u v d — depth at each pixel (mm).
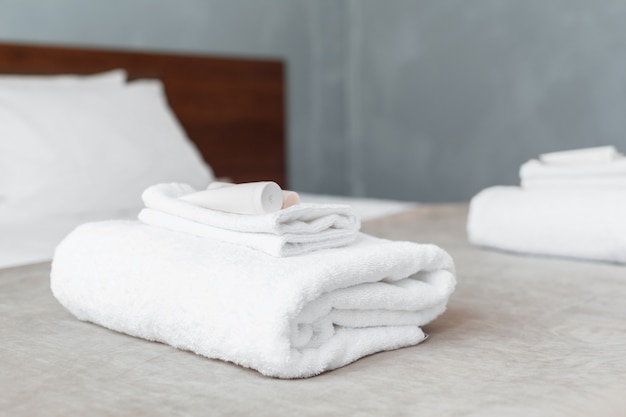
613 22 3441
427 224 2324
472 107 4000
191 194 1226
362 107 4457
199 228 1173
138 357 1078
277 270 1006
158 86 3139
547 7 3668
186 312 1030
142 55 3352
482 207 1909
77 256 1214
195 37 3719
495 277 1582
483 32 3926
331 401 890
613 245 1674
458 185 4090
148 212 1268
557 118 3674
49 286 1577
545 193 1843
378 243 1181
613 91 3467
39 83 2869
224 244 1126
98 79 3043
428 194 4223
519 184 3840
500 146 3900
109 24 3426
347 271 1015
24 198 2553
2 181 2572
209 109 3564
